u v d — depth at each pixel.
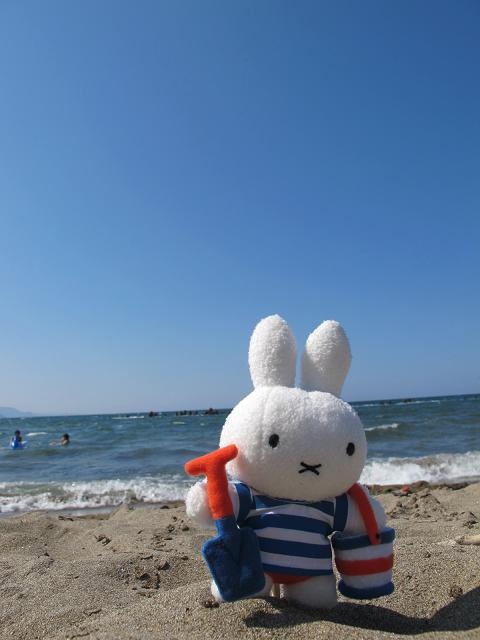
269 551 0.38
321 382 0.43
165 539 0.86
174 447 3.17
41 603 0.53
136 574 0.63
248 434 0.39
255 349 0.44
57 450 3.16
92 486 1.74
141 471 2.14
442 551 0.57
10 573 0.63
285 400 0.40
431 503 1.12
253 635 0.35
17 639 0.46
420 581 0.49
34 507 1.48
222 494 0.38
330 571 0.39
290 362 0.44
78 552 0.83
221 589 0.36
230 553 0.37
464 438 3.01
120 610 0.43
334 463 0.39
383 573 0.39
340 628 0.35
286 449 0.38
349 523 0.40
